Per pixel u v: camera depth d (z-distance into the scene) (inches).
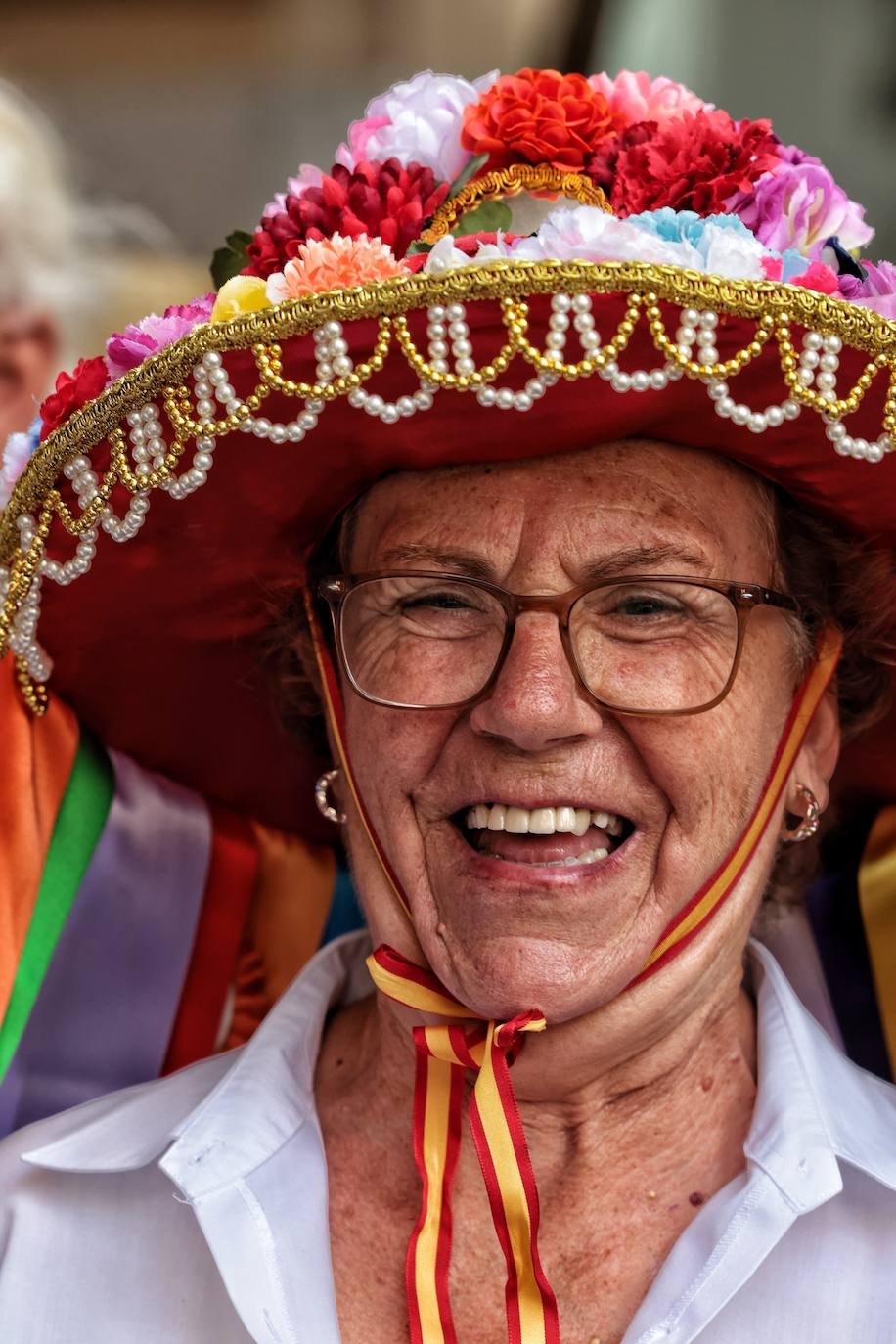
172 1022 67.4
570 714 47.7
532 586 48.7
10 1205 54.8
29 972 61.6
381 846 52.8
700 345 43.5
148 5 147.9
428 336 44.4
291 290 47.2
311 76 149.6
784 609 52.1
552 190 51.5
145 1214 53.6
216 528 54.3
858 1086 55.7
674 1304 47.8
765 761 51.8
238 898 69.2
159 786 67.9
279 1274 49.9
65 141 146.6
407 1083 53.8
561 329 43.2
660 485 48.9
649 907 49.6
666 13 137.9
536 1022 47.7
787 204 50.1
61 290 88.7
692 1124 52.7
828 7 132.7
